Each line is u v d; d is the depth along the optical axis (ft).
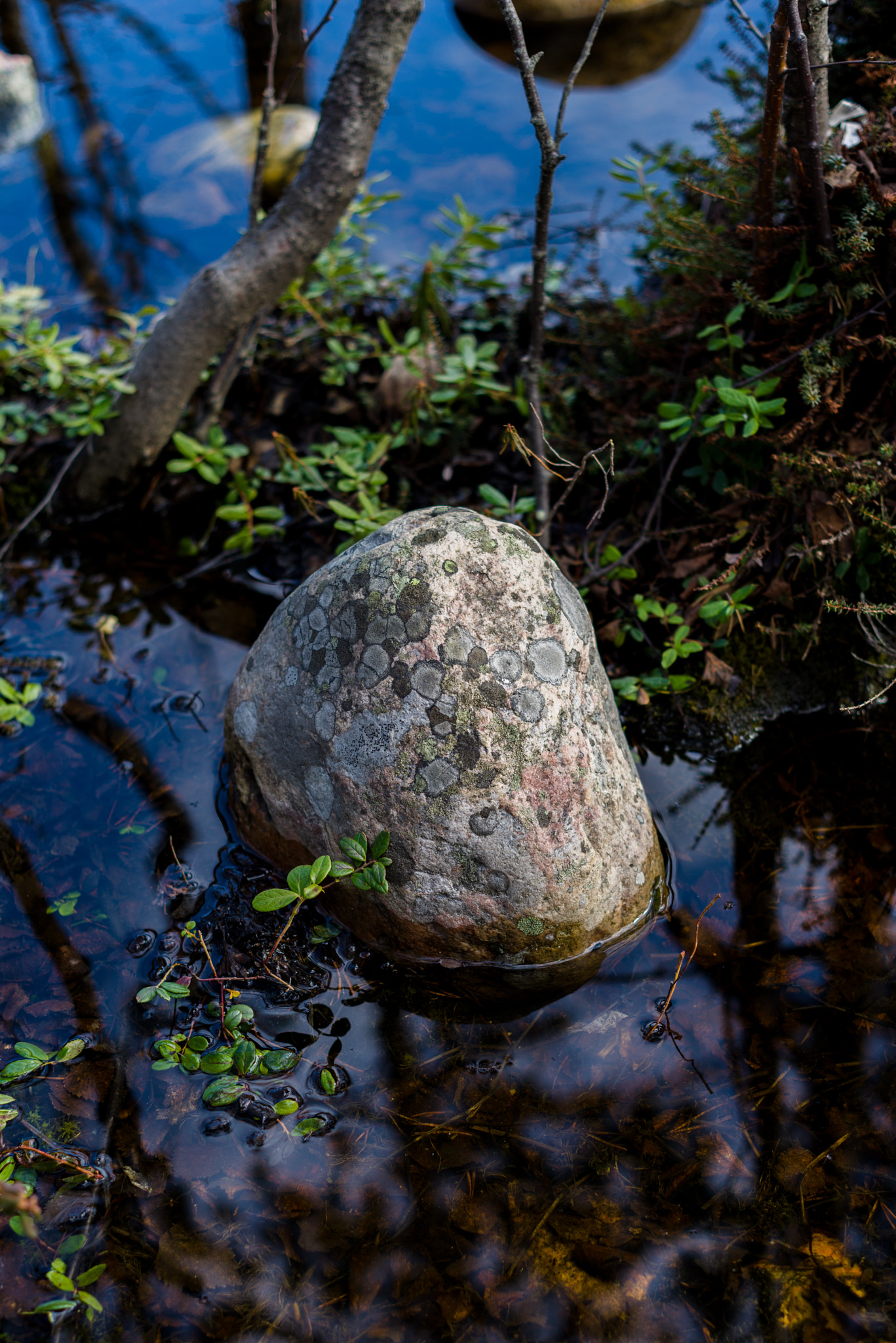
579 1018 7.37
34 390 13.37
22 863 8.45
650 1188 6.35
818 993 7.48
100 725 9.84
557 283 14.06
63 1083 6.91
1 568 11.80
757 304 9.27
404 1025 7.30
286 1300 5.83
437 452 12.25
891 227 8.70
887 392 9.52
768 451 9.88
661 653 9.91
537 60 8.24
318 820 7.55
